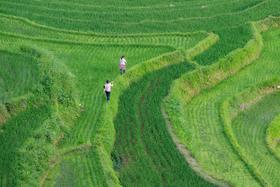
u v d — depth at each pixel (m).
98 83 37.78
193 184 30.47
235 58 43.19
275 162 34.78
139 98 37.50
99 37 44.66
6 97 33.47
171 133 34.50
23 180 27.83
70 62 40.41
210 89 40.97
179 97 38.31
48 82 34.97
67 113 33.88
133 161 31.88
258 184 31.83
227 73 42.44
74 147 31.41
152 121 35.41
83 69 39.53
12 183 27.69
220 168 32.84
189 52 42.91
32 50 39.62
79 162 30.42
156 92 38.28
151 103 37.09
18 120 32.44
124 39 44.66
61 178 29.19
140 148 32.94
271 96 41.44
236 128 37.91
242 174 32.56
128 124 34.81
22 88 34.72
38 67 37.38
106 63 40.69
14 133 31.33
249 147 36.03
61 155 30.84
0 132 31.39
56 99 34.22
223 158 33.81
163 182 30.44
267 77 42.72
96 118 34.09
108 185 28.84
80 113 34.50
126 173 30.86
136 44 43.62
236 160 33.78
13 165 28.75
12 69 37.19
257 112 39.72
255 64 44.44
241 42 45.56
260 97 41.06
